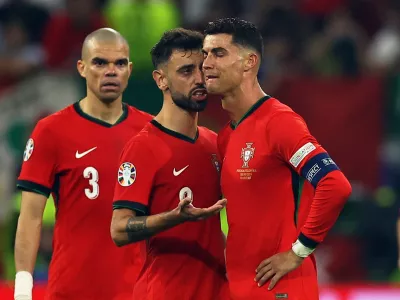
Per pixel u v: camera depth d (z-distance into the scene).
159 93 42.62
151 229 21.03
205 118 42.62
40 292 31.14
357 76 46.53
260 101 21.64
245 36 21.52
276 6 50.62
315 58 49.03
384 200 42.31
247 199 21.25
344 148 44.41
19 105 44.53
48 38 47.41
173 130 22.36
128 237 21.44
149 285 22.56
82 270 24.39
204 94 22.12
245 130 21.48
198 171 22.38
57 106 44.50
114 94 24.53
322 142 44.47
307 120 44.50
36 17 52.00
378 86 44.25
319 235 20.50
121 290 24.42
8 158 43.47
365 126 44.31
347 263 41.78
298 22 50.38
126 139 24.86
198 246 22.44
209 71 21.56
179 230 22.36
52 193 25.00
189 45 21.98
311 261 21.69
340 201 20.36
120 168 22.02
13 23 50.72
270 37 49.78
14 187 42.47
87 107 24.95
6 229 40.09
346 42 49.66
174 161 22.16
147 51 47.44
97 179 24.45
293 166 20.83
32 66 45.72
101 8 51.09
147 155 21.97
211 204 22.66
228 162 21.59
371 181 44.25
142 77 42.72
